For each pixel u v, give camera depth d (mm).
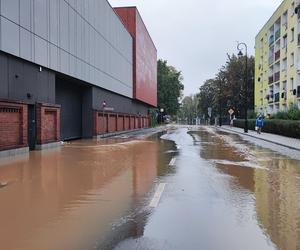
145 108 76875
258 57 69000
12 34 18891
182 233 6219
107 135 40344
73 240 5898
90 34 34000
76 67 29641
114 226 6625
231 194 9312
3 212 7633
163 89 103875
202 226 6609
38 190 9867
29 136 21906
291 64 47625
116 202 8453
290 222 6867
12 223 6852
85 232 6293
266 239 5941
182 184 10656
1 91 18219
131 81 57438
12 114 18766
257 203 8359
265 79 63281
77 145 26078
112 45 43656
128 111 56469
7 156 18078
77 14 29969
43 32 22859
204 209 7797
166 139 33156
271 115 50406
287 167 14500
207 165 14891
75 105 34344
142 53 65188
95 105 37000
